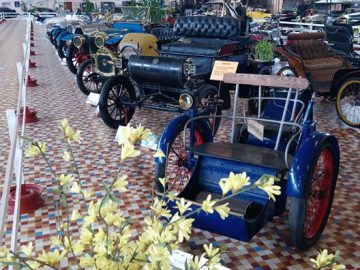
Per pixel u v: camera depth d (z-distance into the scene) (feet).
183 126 8.55
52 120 15.14
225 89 14.60
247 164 7.48
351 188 9.71
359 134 13.92
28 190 8.79
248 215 7.14
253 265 6.86
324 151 7.41
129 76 14.25
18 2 97.86
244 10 19.98
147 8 24.08
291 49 17.48
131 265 2.87
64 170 10.57
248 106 15.47
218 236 7.61
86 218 2.94
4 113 16.17
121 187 2.94
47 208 8.53
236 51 16.35
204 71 14.84
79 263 3.01
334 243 7.50
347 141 13.20
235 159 7.35
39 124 14.60
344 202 9.04
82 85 18.12
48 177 10.11
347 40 19.08
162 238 2.73
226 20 17.04
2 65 28.45
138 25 22.20
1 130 13.84
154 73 12.44
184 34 18.12
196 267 2.87
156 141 11.35
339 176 10.37
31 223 7.96
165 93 13.74
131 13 24.67
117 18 28.86
